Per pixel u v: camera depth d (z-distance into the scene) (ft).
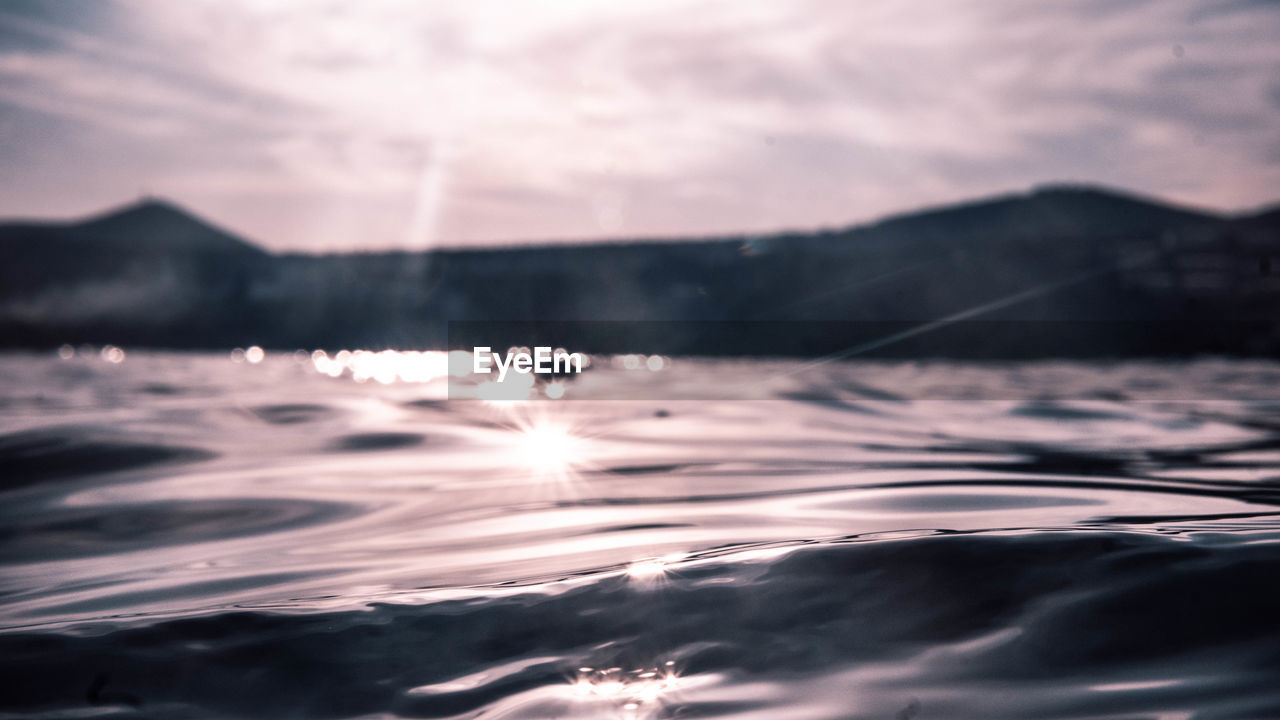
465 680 3.87
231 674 4.00
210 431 13.70
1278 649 3.69
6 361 42.32
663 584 4.91
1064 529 5.49
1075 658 3.75
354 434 13.85
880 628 4.16
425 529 7.51
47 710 3.69
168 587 5.90
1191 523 6.10
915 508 7.51
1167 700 3.35
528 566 5.84
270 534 7.64
